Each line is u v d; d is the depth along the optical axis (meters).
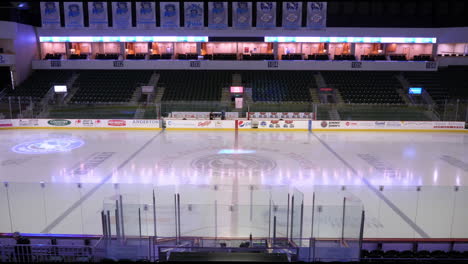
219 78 37.69
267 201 12.39
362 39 38.78
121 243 9.39
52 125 30.52
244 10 37.41
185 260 7.66
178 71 38.94
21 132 28.75
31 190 12.59
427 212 12.15
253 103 32.03
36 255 8.70
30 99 31.53
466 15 36.78
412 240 10.39
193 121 30.19
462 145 24.47
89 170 17.89
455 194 12.40
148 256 8.80
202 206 10.84
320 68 38.84
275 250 8.97
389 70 38.88
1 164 19.03
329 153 21.78
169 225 10.49
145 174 17.20
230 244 9.77
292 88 35.91
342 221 9.76
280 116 31.67
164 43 43.25
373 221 11.57
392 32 38.50
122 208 10.17
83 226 11.05
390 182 16.22
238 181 16.19
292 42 42.59
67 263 7.66
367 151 22.39
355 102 34.03
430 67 38.56
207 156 20.84
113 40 38.75
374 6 38.06
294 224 10.49
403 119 30.59
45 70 38.56
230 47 43.12
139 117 31.34
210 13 36.78
